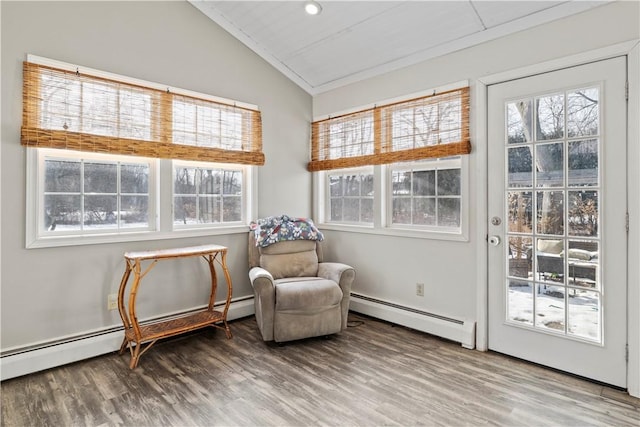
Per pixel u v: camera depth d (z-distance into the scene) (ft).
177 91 9.86
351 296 11.96
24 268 7.70
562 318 7.68
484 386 7.13
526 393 6.86
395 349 8.91
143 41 9.27
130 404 6.57
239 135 11.15
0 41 7.35
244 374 7.68
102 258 8.70
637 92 6.63
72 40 8.21
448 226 9.68
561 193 7.65
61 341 8.09
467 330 8.93
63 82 8.09
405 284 10.47
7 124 7.46
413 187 10.44
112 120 8.77
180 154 9.84
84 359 8.31
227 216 11.25
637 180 6.67
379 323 10.76
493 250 8.66
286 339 9.03
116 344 8.76
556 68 7.56
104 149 8.57
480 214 8.76
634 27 6.65
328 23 9.87
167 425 5.98
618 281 6.94
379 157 10.89
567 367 7.61
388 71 10.73
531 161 8.04
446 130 9.39
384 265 11.03
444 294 9.57
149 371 7.81
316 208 13.19
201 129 10.33
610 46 6.88
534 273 8.06
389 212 11.05
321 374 7.66
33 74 7.70
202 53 10.39
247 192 11.63
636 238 6.70
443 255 9.57
